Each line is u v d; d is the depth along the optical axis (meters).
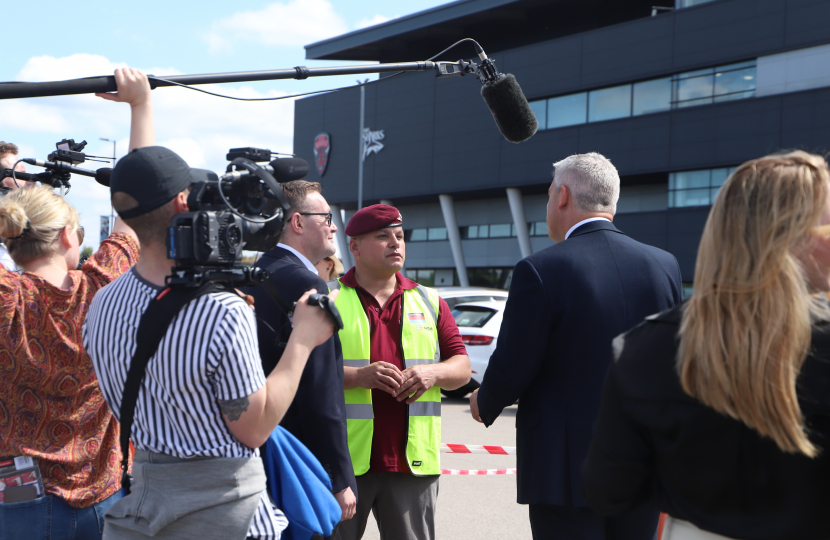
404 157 39.75
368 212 3.25
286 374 1.79
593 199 2.80
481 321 10.89
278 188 1.81
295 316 1.90
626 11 35.06
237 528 1.76
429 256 41.72
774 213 1.33
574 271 2.60
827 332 1.32
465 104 37.09
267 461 2.10
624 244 2.72
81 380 2.18
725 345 1.33
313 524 2.09
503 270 38.53
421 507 3.19
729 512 1.41
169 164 1.78
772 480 1.35
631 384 1.47
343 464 2.45
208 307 1.67
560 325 2.57
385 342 3.24
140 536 1.76
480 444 7.69
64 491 2.16
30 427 2.13
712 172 28.91
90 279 2.25
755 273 1.32
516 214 35.88
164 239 1.78
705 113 28.86
